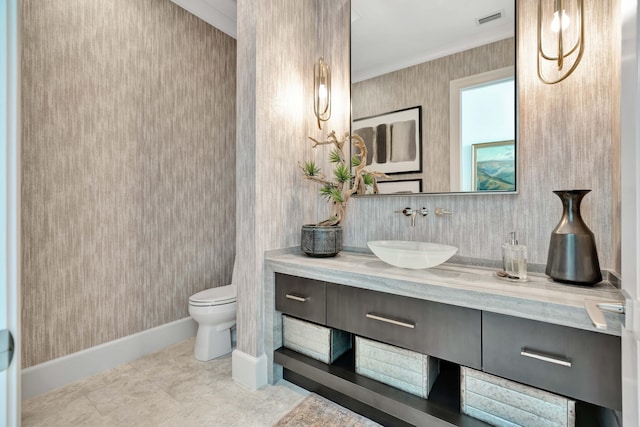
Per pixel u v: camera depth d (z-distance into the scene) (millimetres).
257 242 1833
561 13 1318
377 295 1449
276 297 1845
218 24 2775
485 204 1634
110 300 2102
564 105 1425
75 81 1935
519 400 1141
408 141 1863
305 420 1555
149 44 2312
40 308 1797
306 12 2172
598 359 983
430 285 1289
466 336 1220
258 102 1823
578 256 1214
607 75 1331
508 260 1359
